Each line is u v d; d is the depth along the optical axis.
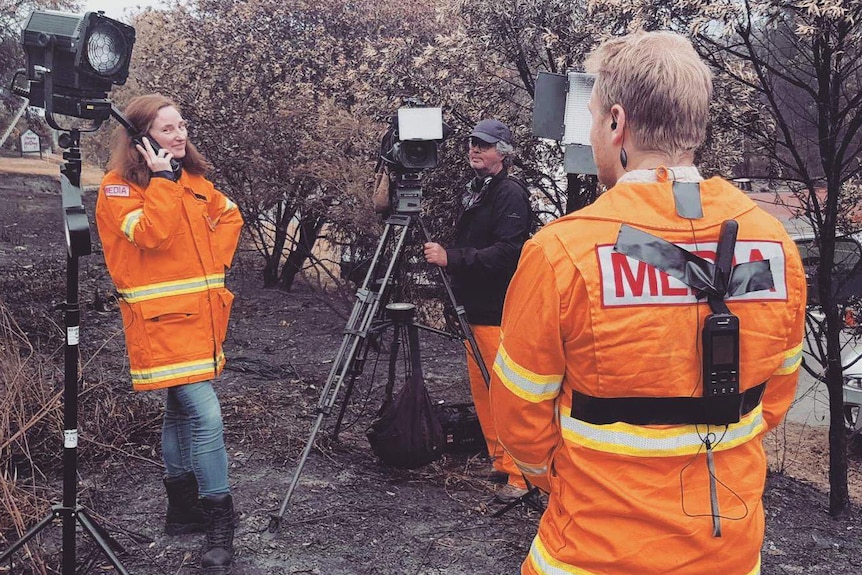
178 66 7.95
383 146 3.81
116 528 3.24
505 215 3.54
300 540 3.23
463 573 3.05
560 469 1.50
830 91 3.58
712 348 1.35
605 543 1.39
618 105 1.47
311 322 7.19
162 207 2.68
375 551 3.19
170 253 2.83
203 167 3.04
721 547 1.40
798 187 4.02
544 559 1.49
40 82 2.37
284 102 7.11
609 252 1.38
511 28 4.81
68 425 2.43
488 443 3.76
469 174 5.36
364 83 5.91
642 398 1.38
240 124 7.24
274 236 7.97
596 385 1.39
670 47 1.46
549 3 4.73
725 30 3.39
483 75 5.15
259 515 3.42
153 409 4.48
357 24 8.02
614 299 1.36
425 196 5.40
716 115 3.84
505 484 3.88
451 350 6.62
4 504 2.99
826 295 3.76
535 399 1.47
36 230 12.38
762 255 1.44
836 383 3.87
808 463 5.43
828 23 3.17
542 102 3.48
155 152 2.79
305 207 6.94
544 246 1.42
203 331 2.91
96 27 2.34
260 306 7.68
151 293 2.81
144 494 3.62
